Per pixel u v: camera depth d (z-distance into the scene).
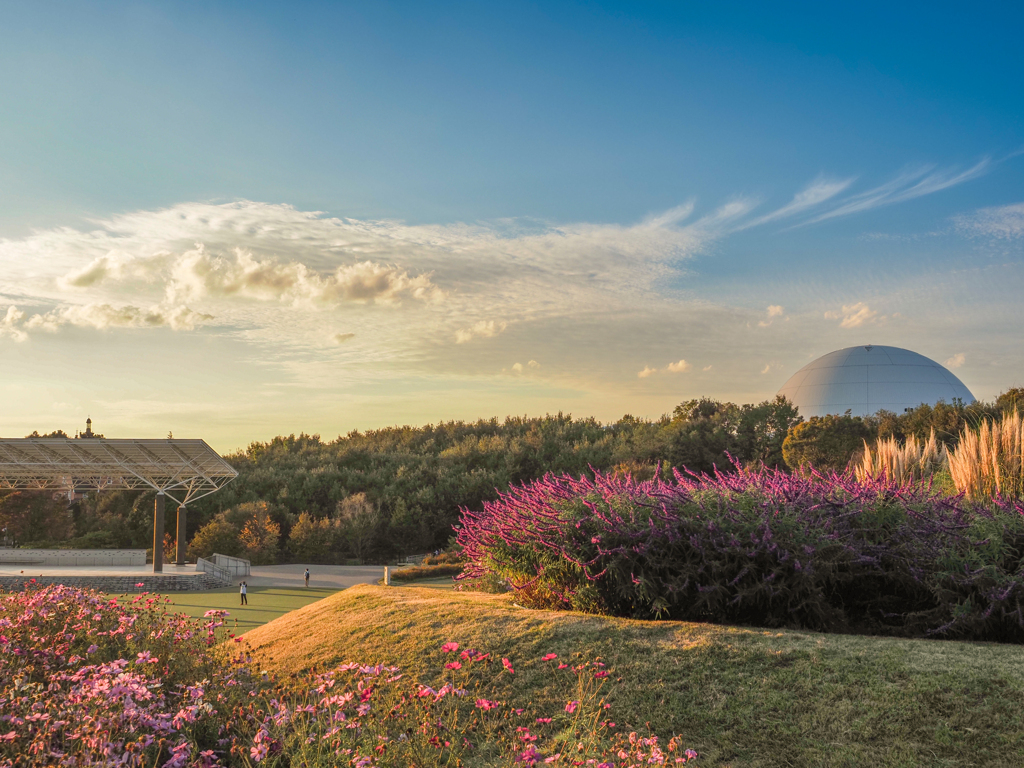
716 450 52.62
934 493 7.61
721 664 5.46
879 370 69.12
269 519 46.31
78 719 3.41
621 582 6.71
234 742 4.02
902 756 4.16
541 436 68.12
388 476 59.22
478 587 10.52
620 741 4.51
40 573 29.95
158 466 32.00
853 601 6.64
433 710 4.77
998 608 5.95
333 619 8.20
